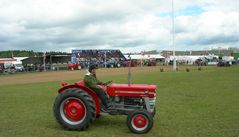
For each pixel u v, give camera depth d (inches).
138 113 319.9
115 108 344.5
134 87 340.8
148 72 1573.6
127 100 344.8
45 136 308.5
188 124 353.1
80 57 2608.3
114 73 1550.2
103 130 334.6
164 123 360.8
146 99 337.4
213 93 629.3
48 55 2746.1
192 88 733.3
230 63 2539.4
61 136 308.8
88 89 341.1
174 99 551.8
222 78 1038.4
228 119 376.2
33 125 359.6
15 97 614.5
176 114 412.2
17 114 426.9
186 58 3314.5
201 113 416.5
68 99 337.4
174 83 876.6
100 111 346.0
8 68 2333.9
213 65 2647.6
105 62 2623.0
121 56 2736.2
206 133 311.9
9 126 353.1
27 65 2564.0
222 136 300.4
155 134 313.6
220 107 459.5
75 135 313.0
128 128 328.5
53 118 399.5
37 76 1573.6
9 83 1101.7
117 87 344.2
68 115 337.4
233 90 677.3
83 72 1882.4
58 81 1131.3
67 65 2564.0
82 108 335.3
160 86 792.9
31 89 793.6
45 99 580.7
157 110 442.0
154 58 3366.1
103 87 355.6
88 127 345.7
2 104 518.6
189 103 502.9
